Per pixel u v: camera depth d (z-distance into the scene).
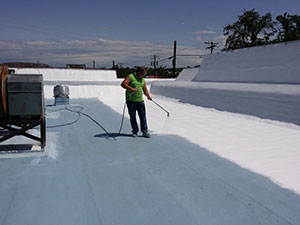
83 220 2.32
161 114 8.16
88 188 2.93
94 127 6.31
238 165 3.68
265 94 7.18
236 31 39.19
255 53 10.52
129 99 5.05
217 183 3.10
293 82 8.38
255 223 2.30
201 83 10.73
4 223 2.25
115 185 3.02
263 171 3.46
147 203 2.62
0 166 3.53
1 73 3.86
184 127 6.19
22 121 4.02
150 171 3.45
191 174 3.36
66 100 11.81
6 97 3.93
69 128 6.17
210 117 7.57
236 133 5.55
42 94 4.10
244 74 10.70
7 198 2.67
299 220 2.36
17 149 4.20
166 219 2.35
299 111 6.19
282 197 2.77
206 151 4.31
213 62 13.02
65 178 3.18
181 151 4.31
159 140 5.00
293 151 4.29
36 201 2.62
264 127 6.12
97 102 12.62
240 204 2.62
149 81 22.69
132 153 4.20
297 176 3.29
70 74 23.34
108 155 4.09
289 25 35.06
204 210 2.50
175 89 12.42
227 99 8.64
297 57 8.62
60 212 2.44
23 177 3.19
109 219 2.34
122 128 6.17
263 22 37.56
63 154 4.11
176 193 2.84
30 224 2.24
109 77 24.52
